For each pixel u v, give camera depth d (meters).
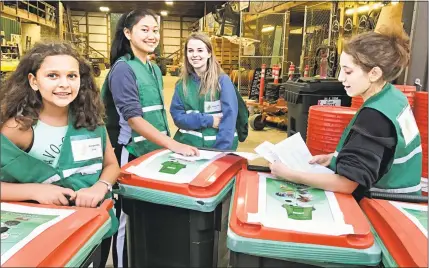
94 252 0.98
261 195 1.10
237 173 1.36
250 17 9.88
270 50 9.15
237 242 0.92
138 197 1.25
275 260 0.93
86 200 1.09
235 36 9.54
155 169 1.33
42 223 0.91
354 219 0.97
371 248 0.90
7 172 1.10
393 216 0.96
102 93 1.86
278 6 8.33
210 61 1.99
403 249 0.82
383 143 1.09
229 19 10.38
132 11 1.85
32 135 1.14
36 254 0.76
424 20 3.16
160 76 2.02
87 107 1.24
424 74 3.17
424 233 0.87
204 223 1.20
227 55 9.91
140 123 1.70
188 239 1.24
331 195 1.12
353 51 1.18
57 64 1.10
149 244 1.32
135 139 1.82
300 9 8.38
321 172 1.22
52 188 1.09
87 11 19.42
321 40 6.66
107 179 1.23
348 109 2.06
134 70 1.79
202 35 1.98
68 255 0.81
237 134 2.18
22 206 1.02
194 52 1.95
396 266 0.82
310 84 2.88
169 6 16.86
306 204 1.05
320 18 7.00
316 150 2.01
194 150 1.54
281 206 1.03
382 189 1.20
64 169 1.18
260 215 0.97
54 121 1.17
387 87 1.19
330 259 0.90
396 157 1.15
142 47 1.84
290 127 3.13
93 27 19.69
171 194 1.19
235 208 1.01
